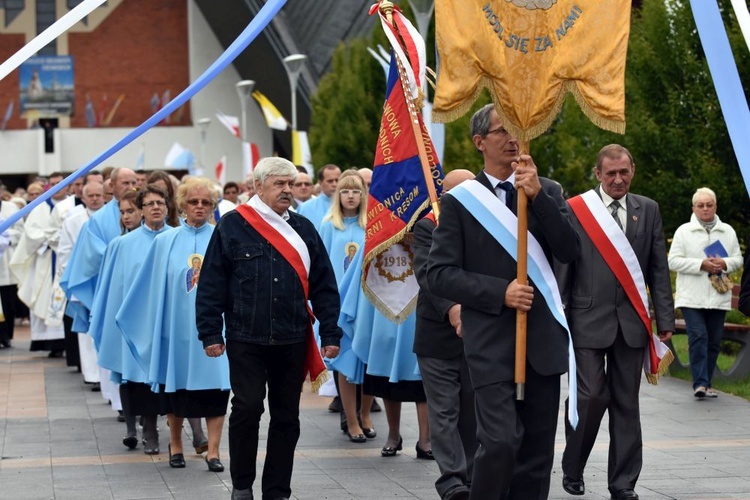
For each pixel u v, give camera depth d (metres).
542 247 7.31
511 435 7.11
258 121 64.62
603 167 9.98
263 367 9.24
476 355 7.21
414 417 14.58
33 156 64.56
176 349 11.30
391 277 11.78
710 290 15.45
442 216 7.40
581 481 9.95
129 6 65.12
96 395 16.55
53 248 21.12
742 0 8.21
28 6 65.12
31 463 11.70
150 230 12.48
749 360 16.64
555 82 7.42
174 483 10.70
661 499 9.81
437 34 7.49
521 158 7.11
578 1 7.43
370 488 10.39
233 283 9.26
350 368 12.62
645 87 22.19
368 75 36.59
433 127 15.15
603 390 9.78
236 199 22.28
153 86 65.38
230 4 57.19
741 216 21.83
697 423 13.77
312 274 9.59
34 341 21.39
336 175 15.85
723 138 21.55
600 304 9.81
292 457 9.39
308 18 56.47
